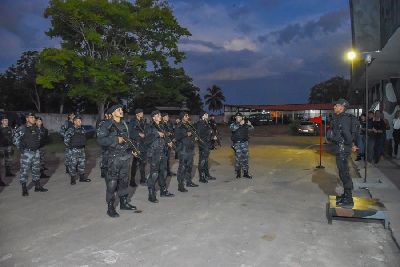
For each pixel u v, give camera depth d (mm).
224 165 12805
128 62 24469
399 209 6652
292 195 8023
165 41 25781
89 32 22297
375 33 11992
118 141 6449
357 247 5012
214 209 6871
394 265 4445
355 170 11328
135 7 25859
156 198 7664
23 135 8133
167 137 7859
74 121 9477
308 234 5508
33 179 8477
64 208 7012
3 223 6082
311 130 31484
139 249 4922
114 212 6445
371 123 12141
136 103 44969
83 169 9695
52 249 4941
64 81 24578
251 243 5125
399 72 13711
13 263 4512
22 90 47562
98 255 4730
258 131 37344
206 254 4742
